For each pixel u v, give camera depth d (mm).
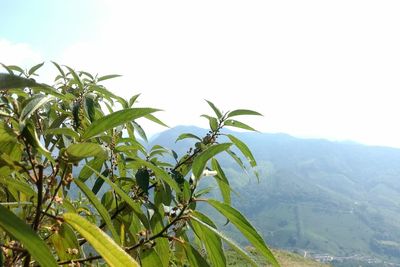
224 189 2342
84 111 2141
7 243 1545
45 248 963
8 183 1505
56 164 1416
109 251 1191
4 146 1371
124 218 2240
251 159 2604
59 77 2734
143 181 2129
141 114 1432
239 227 1720
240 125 2637
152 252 1876
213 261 1797
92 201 1479
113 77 2879
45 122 2045
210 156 1812
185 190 1923
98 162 2096
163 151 2551
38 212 1315
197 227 1845
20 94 1979
